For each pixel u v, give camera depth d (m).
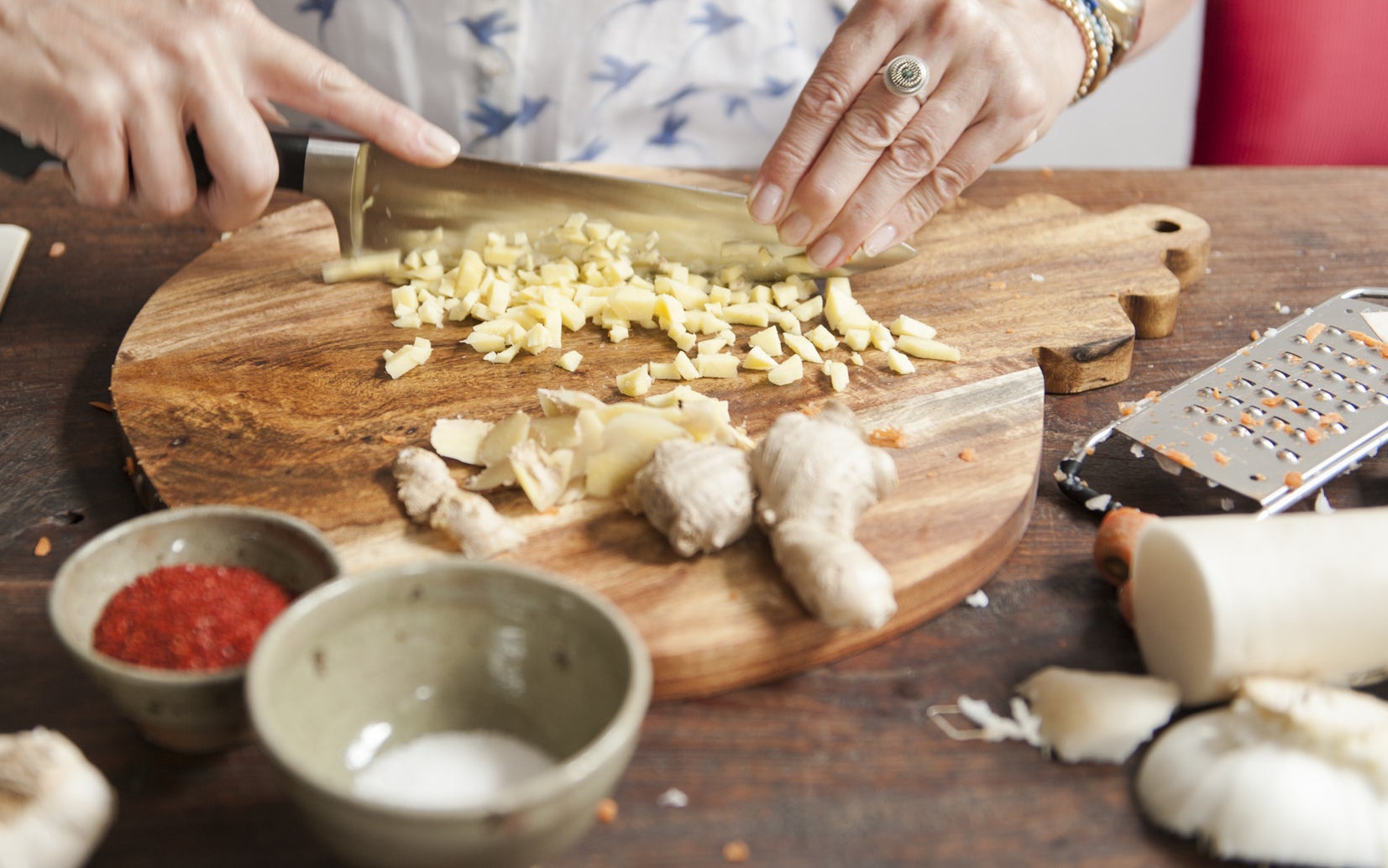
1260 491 0.61
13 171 0.73
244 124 0.69
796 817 0.53
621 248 0.77
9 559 0.61
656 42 0.90
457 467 0.64
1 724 0.55
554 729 0.53
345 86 0.71
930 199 0.74
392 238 0.76
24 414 0.69
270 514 0.55
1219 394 0.65
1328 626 0.54
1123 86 1.50
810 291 0.76
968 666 0.58
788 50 0.92
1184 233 0.81
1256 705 0.54
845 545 0.56
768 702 0.57
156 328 0.72
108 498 0.64
